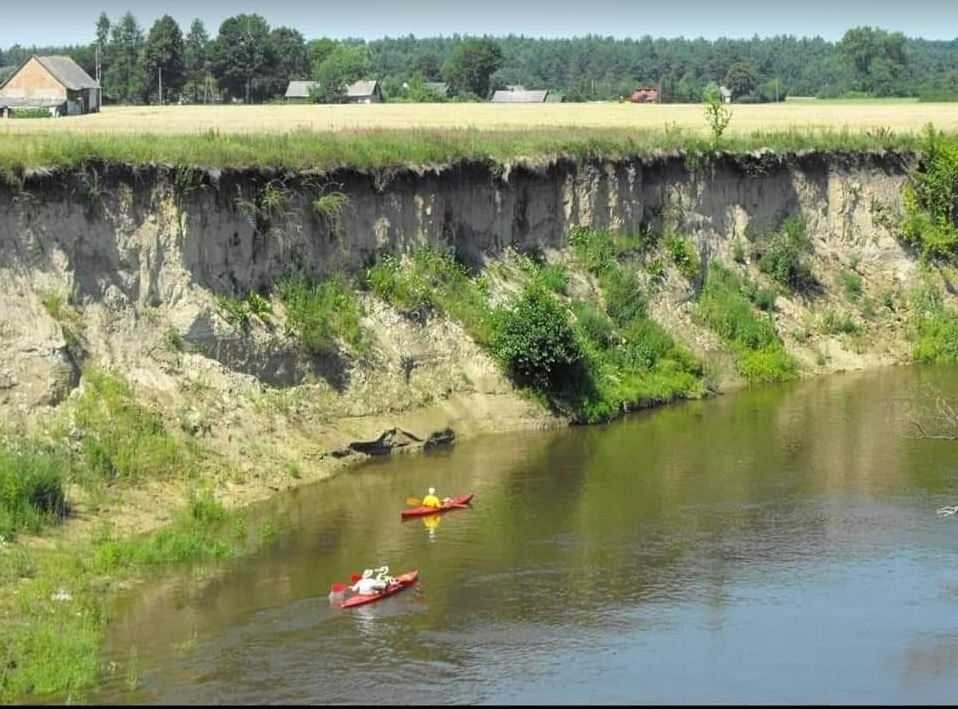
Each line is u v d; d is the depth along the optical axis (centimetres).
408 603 3369
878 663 3050
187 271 4481
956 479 4375
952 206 6681
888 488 4288
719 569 3606
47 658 2962
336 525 3934
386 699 2870
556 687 2933
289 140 5106
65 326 4150
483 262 5431
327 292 4850
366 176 5059
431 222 5266
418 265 5178
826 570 3597
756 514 4044
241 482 4175
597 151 5812
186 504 3950
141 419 4134
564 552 3731
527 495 4238
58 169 4219
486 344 5134
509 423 4975
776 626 3247
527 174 5581
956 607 3353
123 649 3077
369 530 3900
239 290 4628
